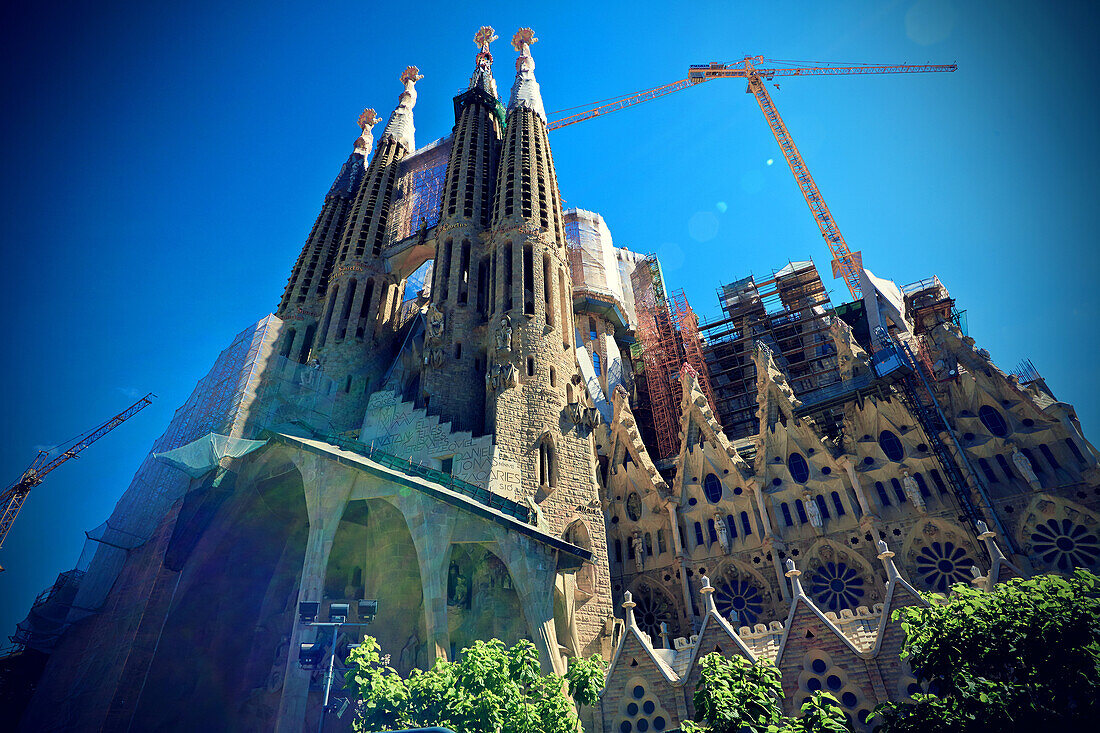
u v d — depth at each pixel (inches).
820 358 3380.9
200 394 2632.9
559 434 2293.3
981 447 2060.8
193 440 2401.6
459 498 1777.8
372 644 1162.6
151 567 2074.3
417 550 1728.6
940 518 1991.9
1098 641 887.1
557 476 2178.9
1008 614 956.6
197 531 2010.3
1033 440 2007.9
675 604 2167.8
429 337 2674.7
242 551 2123.5
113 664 1907.0
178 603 1975.9
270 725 1857.8
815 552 2090.3
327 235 3853.3
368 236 3599.9
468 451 2188.7
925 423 2123.5
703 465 2412.6
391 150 4232.3
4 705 2728.8
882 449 2198.6
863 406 2313.0
